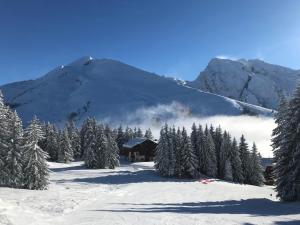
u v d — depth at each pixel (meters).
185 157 82.88
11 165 48.03
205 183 70.94
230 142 93.06
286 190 38.72
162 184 63.50
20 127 50.34
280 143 39.56
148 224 21.70
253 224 21.84
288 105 39.88
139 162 118.50
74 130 135.75
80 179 69.06
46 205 29.89
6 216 21.45
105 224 21.80
